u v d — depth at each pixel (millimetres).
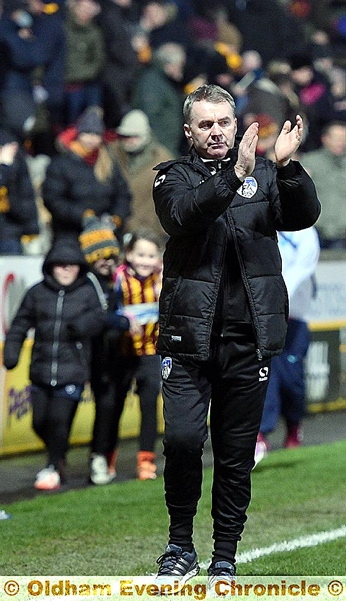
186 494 15297
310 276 25453
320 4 54969
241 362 15039
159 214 14867
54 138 37594
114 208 31609
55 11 37906
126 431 29016
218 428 15328
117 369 23922
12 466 25750
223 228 14828
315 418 32156
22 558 17562
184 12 47031
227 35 46188
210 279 14766
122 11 43844
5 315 26547
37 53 36656
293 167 14664
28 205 30984
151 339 24000
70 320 23344
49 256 23391
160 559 15508
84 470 25266
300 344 25859
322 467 24906
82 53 38031
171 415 15062
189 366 15023
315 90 43375
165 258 15180
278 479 23578
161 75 39000
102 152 31375
